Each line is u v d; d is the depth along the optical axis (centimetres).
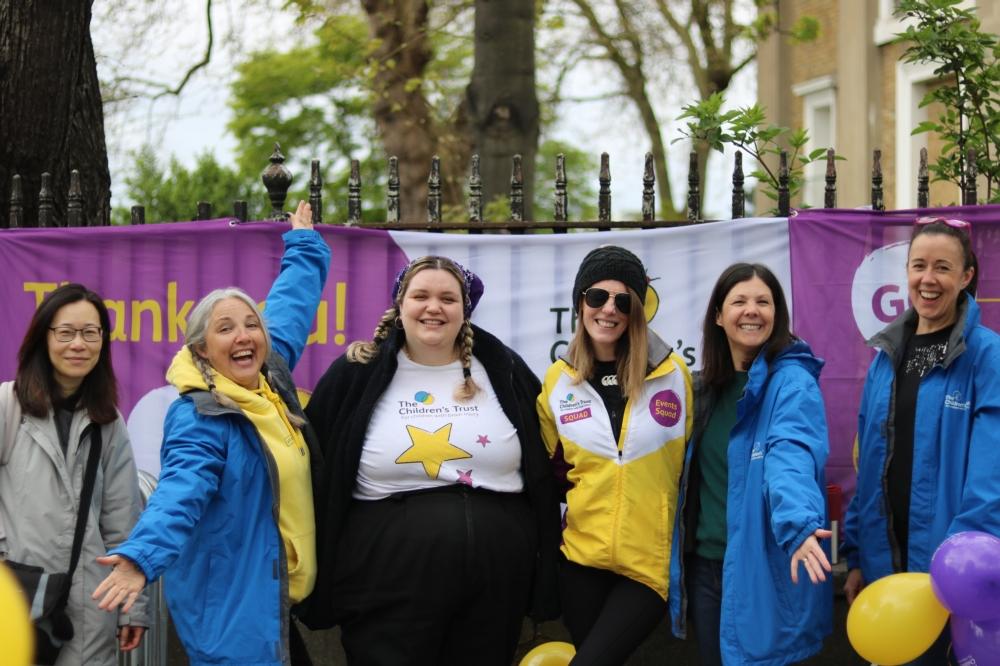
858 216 481
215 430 350
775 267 485
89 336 375
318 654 485
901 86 1398
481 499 374
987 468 361
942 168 546
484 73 896
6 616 313
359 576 371
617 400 382
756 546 367
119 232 492
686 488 385
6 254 493
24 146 526
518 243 488
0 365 493
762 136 509
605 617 374
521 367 399
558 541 392
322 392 389
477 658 381
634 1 1723
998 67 525
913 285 384
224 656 344
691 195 492
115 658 383
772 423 368
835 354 483
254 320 362
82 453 377
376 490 374
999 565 339
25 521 369
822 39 1556
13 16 515
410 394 380
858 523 404
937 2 533
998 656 352
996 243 474
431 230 502
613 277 377
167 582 354
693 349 486
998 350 371
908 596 358
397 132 1277
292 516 361
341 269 489
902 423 388
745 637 365
